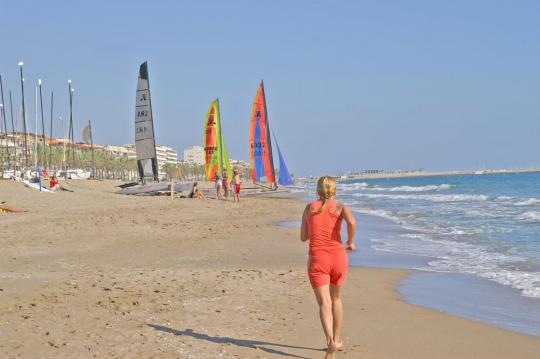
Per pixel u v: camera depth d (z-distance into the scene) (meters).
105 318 7.08
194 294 8.70
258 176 52.59
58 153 130.38
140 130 49.88
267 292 8.95
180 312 7.50
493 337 6.59
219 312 7.54
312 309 7.77
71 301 8.05
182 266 12.22
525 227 20.33
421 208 34.00
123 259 13.18
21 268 11.46
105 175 167.00
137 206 32.53
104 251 14.52
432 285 10.13
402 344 6.25
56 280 9.81
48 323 6.77
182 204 35.03
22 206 31.09
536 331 6.88
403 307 8.30
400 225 23.05
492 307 8.27
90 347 5.84
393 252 14.96
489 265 12.22
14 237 16.95
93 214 25.88
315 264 5.63
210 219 25.56
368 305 8.46
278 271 11.12
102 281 9.71
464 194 55.06
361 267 12.50
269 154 52.59
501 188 68.88
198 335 6.39
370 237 18.81
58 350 5.72
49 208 30.39
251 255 14.19
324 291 5.58
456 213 28.52
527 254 13.72
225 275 10.52
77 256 13.52
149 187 46.50
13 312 7.33
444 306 8.38
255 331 6.61
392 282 10.50
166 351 5.74
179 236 18.30
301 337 6.38
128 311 7.49
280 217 27.27
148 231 19.38
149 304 7.94
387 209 34.12
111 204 34.22
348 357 5.75
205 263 12.76
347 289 9.85
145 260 13.09
